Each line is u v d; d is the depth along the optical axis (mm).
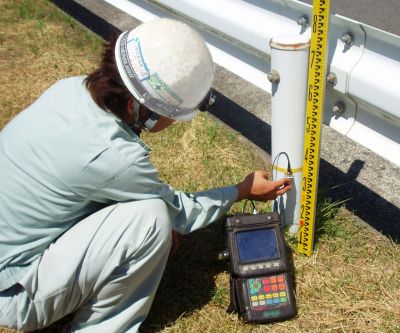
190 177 2904
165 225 1891
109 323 2016
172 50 1678
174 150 3109
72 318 2207
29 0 5086
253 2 2406
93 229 1838
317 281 2285
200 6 2717
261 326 2121
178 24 1733
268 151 3129
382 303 2174
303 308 2182
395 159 1999
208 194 2162
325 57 1891
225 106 3588
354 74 1943
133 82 1702
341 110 2164
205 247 2494
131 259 1868
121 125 1809
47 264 1850
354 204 2768
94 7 5098
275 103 2078
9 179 1831
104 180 1783
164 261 2000
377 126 2055
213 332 2123
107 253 1825
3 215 1856
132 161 1772
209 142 3143
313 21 1854
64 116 1789
